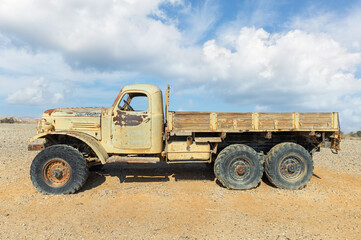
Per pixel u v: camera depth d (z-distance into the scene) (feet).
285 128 17.39
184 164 24.44
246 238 10.26
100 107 18.29
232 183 16.49
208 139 17.20
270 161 16.98
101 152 16.35
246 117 17.20
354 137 65.10
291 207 13.75
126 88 17.61
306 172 17.12
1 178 18.24
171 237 10.23
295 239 10.24
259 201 14.61
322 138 18.31
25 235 10.23
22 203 13.78
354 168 23.57
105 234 10.41
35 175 15.16
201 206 13.69
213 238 10.19
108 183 17.85
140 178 19.25
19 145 34.09
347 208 13.70
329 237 10.46
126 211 12.86
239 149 16.62
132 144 17.25
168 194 15.52
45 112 17.98
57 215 12.26
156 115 17.31
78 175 15.31
